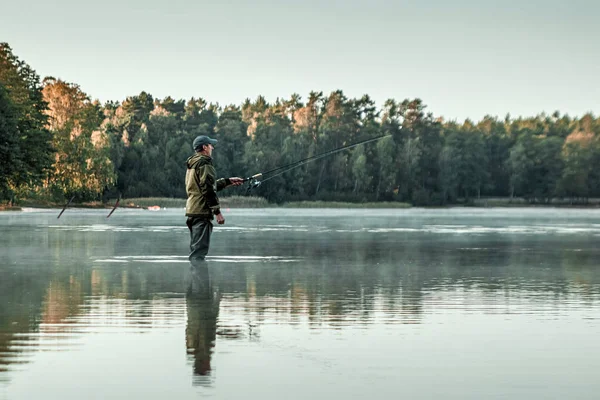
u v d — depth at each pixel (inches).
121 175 4675.2
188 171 649.6
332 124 6127.0
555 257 713.6
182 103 6860.2
